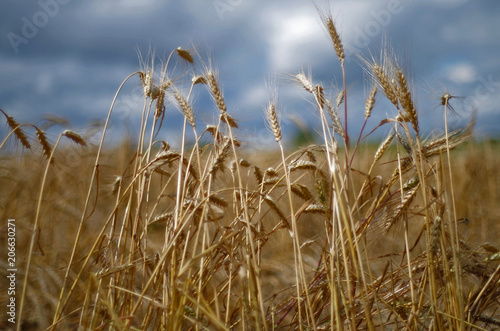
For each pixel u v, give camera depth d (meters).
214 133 1.32
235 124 1.33
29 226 1.78
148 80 1.30
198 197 1.24
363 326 1.29
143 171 1.26
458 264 1.14
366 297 1.12
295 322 1.25
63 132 1.28
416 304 1.19
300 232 2.02
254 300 1.04
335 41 1.20
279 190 1.92
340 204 1.05
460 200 2.00
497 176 2.28
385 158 2.35
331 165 1.09
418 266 1.27
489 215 2.02
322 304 1.27
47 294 1.49
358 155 2.46
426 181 1.21
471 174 2.14
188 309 1.13
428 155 1.22
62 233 1.88
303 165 1.23
